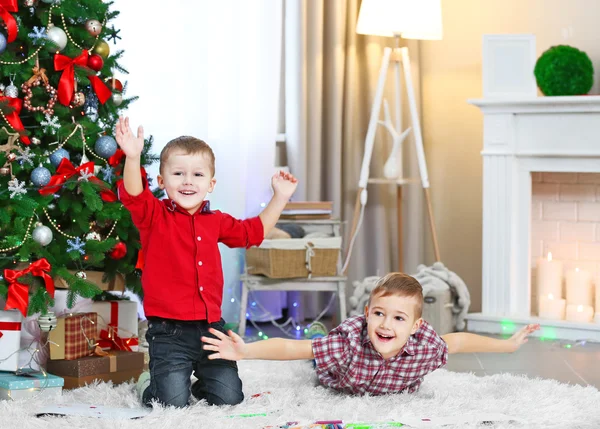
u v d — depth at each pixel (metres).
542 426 2.07
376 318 2.28
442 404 2.26
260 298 4.11
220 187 3.87
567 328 3.74
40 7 2.51
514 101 3.80
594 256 4.10
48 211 2.55
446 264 4.50
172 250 2.30
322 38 4.25
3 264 2.39
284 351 2.28
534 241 4.22
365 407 2.21
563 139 3.78
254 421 2.07
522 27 4.34
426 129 4.48
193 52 3.75
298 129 4.15
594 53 4.19
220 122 3.86
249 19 4.01
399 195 4.26
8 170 2.37
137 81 3.61
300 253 3.59
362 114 4.37
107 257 2.66
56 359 2.50
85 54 2.54
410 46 4.35
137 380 2.60
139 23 3.61
